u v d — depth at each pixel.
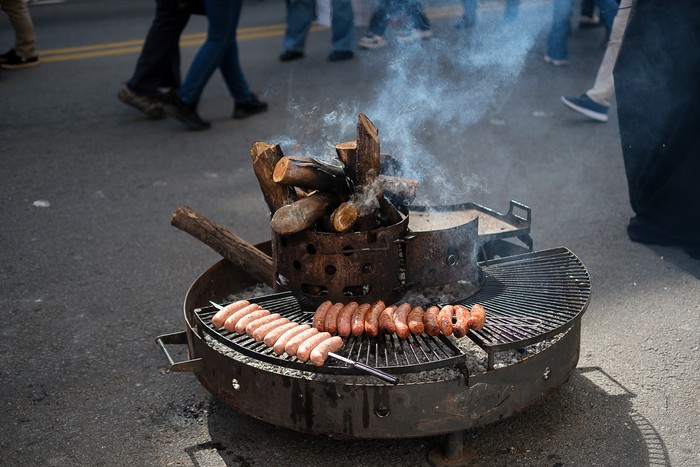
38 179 5.66
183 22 6.72
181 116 6.66
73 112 7.31
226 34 6.42
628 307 3.73
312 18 8.88
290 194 2.98
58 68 8.95
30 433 2.90
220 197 5.31
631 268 4.14
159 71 6.87
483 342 2.60
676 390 3.07
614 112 7.09
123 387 3.20
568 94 7.55
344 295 2.85
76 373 3.30
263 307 3.00
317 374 2.73
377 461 2.71
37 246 4.58
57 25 11.54
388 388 2.47
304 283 2.87
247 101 7.02
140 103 6.94
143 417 3.00
